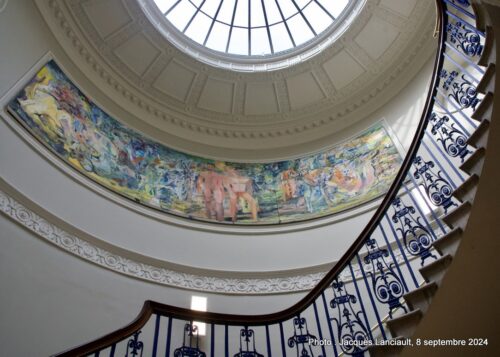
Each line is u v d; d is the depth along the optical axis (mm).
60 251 6324
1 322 5051
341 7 10961
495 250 3402
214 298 7395
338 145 10500
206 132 11367
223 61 11328
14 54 7445
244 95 11508
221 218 9172
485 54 3842
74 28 9375
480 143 3613
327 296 6953
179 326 6598
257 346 6543
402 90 10180
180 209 9023
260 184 10234
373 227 4441
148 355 6070
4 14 7426
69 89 8820
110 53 10102
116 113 9969
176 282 7406
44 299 5676
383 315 6156
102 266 6781
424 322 3371
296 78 11281
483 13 3896
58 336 5527
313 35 11477
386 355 3465
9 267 5473
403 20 10023
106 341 3312
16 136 6805
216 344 6520
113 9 9633
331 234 8375
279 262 8125
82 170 7895
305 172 10273
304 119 11500
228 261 8164
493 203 3406
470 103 4324
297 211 9289
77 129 8406
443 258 3453
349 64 10953
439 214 6543
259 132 11516
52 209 6672
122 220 7859
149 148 10000
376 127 10078
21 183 6387
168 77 10930
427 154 7660
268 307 7320
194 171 10164
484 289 3410
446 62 7906
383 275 4121
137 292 6883
